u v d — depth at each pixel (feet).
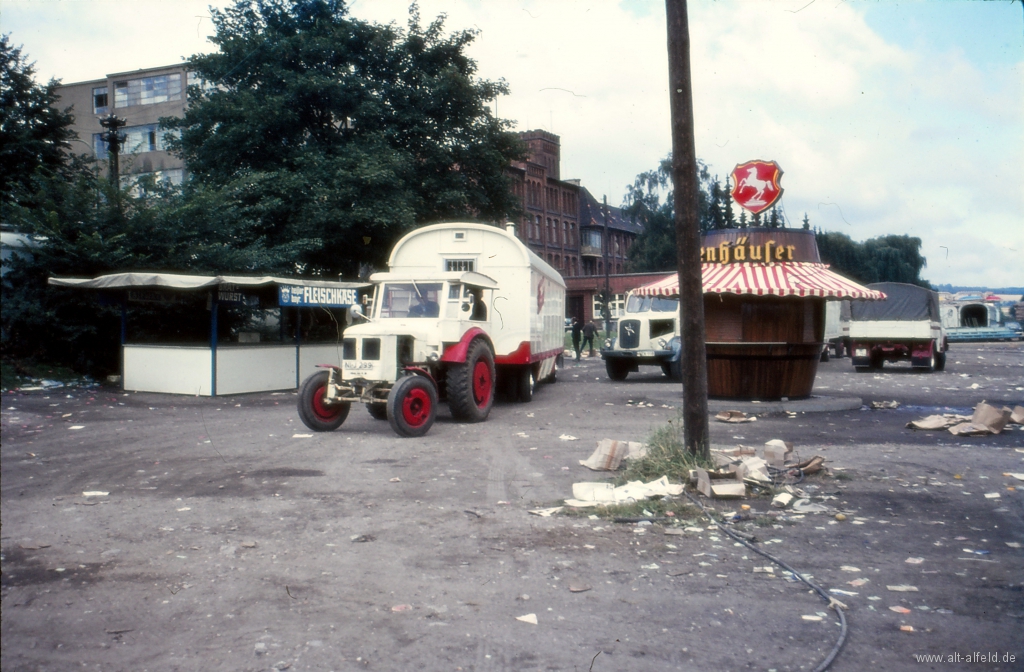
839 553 18.02
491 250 49.83
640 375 78.33
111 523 20.77
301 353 63.36
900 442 34.60
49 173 72.64
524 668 12.11
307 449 32.96
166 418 43.65
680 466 25.49
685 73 26.14
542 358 56.85
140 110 178.60
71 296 61.11
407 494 24.29
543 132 262.67
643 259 237.04
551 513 21.67
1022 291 205.36
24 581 16.05
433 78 105.19
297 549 18.43
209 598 15.11
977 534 19.61
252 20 105.29
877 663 12.29
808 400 48.80
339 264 101.50
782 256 49.65
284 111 97.09
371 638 13.23
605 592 15.47
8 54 82.99
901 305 82.07
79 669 12.00
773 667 12.14
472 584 15.96
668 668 12.10
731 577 16.38
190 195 75.41
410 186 102.01
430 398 37.42
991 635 13.32
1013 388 61.52
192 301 60.85
